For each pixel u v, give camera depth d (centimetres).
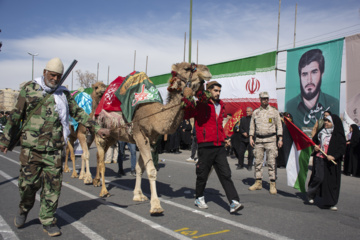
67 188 670
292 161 625
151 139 509
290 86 1199
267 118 670
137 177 574
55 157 385
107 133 433
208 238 386
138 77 541
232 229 420
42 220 386
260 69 1330
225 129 1359
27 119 375
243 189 701
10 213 484
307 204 569
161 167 1020
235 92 1425
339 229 429
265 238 389
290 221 461
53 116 383
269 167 661
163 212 495
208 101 492
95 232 404
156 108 487
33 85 383
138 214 484
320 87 1102
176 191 656
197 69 471
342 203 583
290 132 632
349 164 941
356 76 997
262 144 678
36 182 378
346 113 1020
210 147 490
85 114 433
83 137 720
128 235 394
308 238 392
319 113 1106
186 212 496
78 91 808
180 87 472
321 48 1100
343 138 523
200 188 517
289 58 1203
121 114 573
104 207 522
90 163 1081
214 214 488
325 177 532
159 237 388
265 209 525
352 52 1009
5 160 1130
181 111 462
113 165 1063
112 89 610
